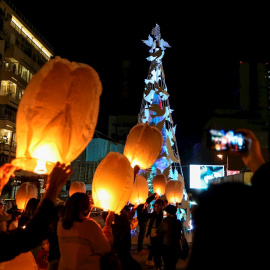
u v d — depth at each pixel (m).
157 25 16.00
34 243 1.83
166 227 6.48
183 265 8.29
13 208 7.70
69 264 3.26
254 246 1.12
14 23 39.78
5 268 3.92
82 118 2.59
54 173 1.99
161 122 14.04
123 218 5.38
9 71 36.31
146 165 5.41
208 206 1.20
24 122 2.48
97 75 2.73
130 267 4.23
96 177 4.06
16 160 2.43
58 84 2.54
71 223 3.26
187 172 40.59
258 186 1.21
